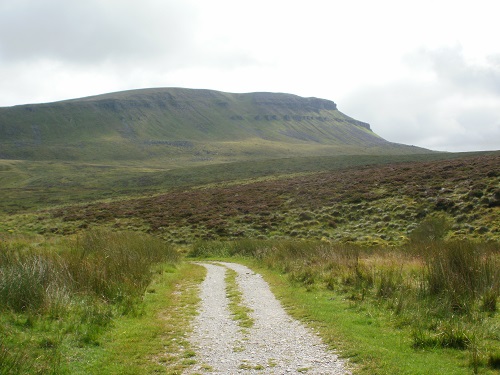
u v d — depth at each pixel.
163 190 78.69
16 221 50.31
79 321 9.68
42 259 12.75
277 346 8.60
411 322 9.55
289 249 24.19
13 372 6.62
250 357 7.99
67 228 44.03
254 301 13.42
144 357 8.14
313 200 45.81
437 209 35.09
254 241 31.50
